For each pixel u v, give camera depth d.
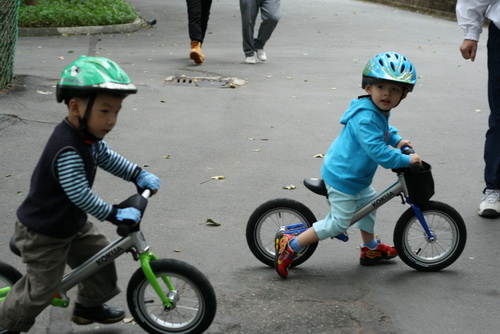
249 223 4.29
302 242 4.12
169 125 7.56
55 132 3.01
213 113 8.12
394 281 4.18
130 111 8.06
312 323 3.65
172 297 3.29
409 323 3.68
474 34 5.30
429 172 4.13
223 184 5.81
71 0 17.08
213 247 4.61
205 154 6.61
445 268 4.38
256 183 5.86
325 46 13.36
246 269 4.30
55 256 3.15
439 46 13.91
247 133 7.35
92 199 2.98
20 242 3.16
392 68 3.89
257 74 10.35
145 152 6.62
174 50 12.48
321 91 9.39
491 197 5.25
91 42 13.41
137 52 12.14
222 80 9.88
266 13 10.94
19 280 3.26
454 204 5.50
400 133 7.51
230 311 3.76
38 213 3.08
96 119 2.96
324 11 19.84
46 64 10.64
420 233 4.61
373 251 4.36
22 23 14.45
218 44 13.30
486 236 4.90
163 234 4.78
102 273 3.42
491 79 5.26
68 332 3.55
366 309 3.82
